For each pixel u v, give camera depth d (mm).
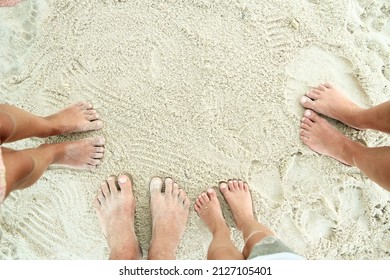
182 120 1657
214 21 1665
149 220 1653
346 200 1637
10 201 1656
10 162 1185
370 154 1429
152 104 1660
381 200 1620
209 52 1666
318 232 1633
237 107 1657
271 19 1666
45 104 1658
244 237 1470
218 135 1655
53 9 1659
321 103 1618
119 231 1572
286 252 1182
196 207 1628
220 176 1651
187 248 1632
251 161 1653
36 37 1657
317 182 1641
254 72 1661
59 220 1654
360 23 1667
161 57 1669
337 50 1664
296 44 1667
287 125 1655
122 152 1652
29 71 1657
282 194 1638
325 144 1604
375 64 1656
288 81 1665
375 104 1652
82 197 1648
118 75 1667
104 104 1660
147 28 1672
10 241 1656
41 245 1656
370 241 1637
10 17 1649
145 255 1656
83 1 1662
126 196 1609
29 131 1385
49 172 1649
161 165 1652
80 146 1594
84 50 1667
